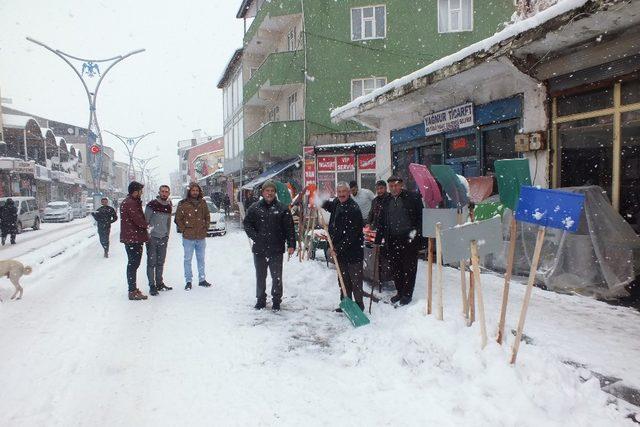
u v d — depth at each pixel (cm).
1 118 3002
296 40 2175
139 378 389
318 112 1923
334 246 561
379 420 312
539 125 713
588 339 417
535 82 700
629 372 352
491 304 536
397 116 1167
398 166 1202
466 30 1827
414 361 388
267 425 310
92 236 1739
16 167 3028
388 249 591
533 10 781
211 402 344
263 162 2508
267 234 584
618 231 563
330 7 1911
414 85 831
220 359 425
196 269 918
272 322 538
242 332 500
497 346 358
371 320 523
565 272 587
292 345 459
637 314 486
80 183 5122
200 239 735
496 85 808
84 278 838
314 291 682
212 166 5509
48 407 343
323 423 311
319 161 1741
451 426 298
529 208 339
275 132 1978
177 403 345
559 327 450
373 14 1888
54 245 1432
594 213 569
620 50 572
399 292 587
